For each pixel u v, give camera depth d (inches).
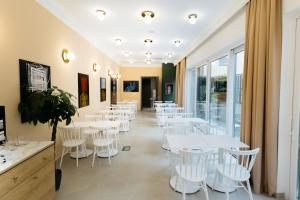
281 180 99.0
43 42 126.8
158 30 193.6
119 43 240.8
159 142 196.9
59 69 149.2
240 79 155.8
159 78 456.4
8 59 96.0
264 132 101.2
